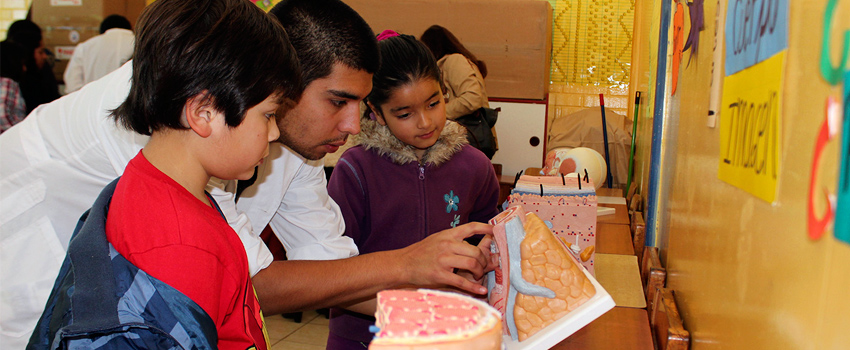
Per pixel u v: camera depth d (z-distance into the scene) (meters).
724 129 0.76
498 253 0.87
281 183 1.02
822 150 0.39
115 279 0.55
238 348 0.65
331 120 0.92
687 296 1.02
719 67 0.83
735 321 0.65
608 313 1.13
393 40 1.15
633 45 3.96
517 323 0.77
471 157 1.33
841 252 0.35
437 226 1.26
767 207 0.54
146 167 0.62
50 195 0.87
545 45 3.45
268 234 2.47
